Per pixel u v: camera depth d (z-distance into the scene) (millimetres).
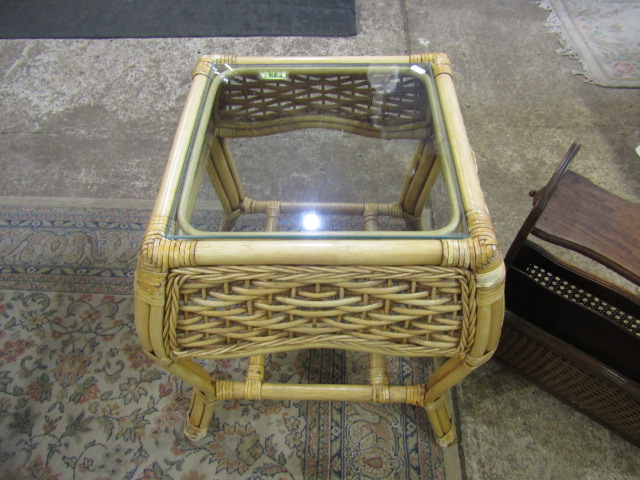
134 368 1036
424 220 876
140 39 1880
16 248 1247
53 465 905
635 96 1614
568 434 943
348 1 2021
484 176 1413
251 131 917
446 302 590
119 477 893
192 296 583
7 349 1064
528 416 968
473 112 1586
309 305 577
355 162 893
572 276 917
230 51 1810
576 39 1814
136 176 1434
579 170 1417
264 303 586
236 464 908
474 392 1000
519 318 864
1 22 1965
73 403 985
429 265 565
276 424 959
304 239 573
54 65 1781
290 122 926
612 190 1365
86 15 1998
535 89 1650
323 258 554
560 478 892
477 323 595
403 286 571
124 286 1175
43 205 1353
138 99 1658
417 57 853
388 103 887
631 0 1971
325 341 633
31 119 1601
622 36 1821
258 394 872
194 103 768
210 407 895
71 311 1128
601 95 1624
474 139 1509
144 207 1352
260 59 851
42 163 1472
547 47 1795
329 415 972
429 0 2014
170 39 1875
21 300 1146
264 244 559
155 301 566
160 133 1551
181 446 930
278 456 919
